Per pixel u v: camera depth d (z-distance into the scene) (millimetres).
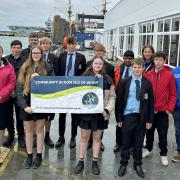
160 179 4754
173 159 5379
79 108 4695
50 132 6680
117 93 4836
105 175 4793
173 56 10180
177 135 5359
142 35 15992
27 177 4617
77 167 4844
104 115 4609
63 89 4719
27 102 4801
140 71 4660
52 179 4586
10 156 5332
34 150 5578
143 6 15594
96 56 4938
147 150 5555
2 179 4527
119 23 26047
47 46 5613
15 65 5570
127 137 4777
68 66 5605
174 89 5059
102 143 6125
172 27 10453
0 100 4770
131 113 4738
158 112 5094
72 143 5824
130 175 4840
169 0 10688
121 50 24922
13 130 5809
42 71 4816
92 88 4680
